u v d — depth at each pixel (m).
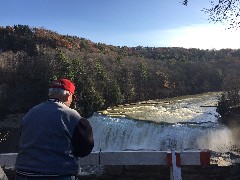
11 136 42.81
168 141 25.84
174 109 39.66
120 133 29.17
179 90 59.03
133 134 28.16
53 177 2.45
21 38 68.44
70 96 2.76
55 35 76.81
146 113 36.66
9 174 4.66
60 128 2.50
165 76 59.06
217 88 59.53
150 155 4.14
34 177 2.44
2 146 40.94
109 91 49.09
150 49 96.25
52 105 2.62
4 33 71.31
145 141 27.34
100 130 30.86
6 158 4.34
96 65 51.84
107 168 5.03
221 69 60.78
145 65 61.03
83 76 46.50
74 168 2.55
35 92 51.28
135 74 57.59
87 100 45.31
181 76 61.12
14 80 52.25
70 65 48.25
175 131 26.03
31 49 65.12
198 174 5.12
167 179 4.95
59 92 2.69
